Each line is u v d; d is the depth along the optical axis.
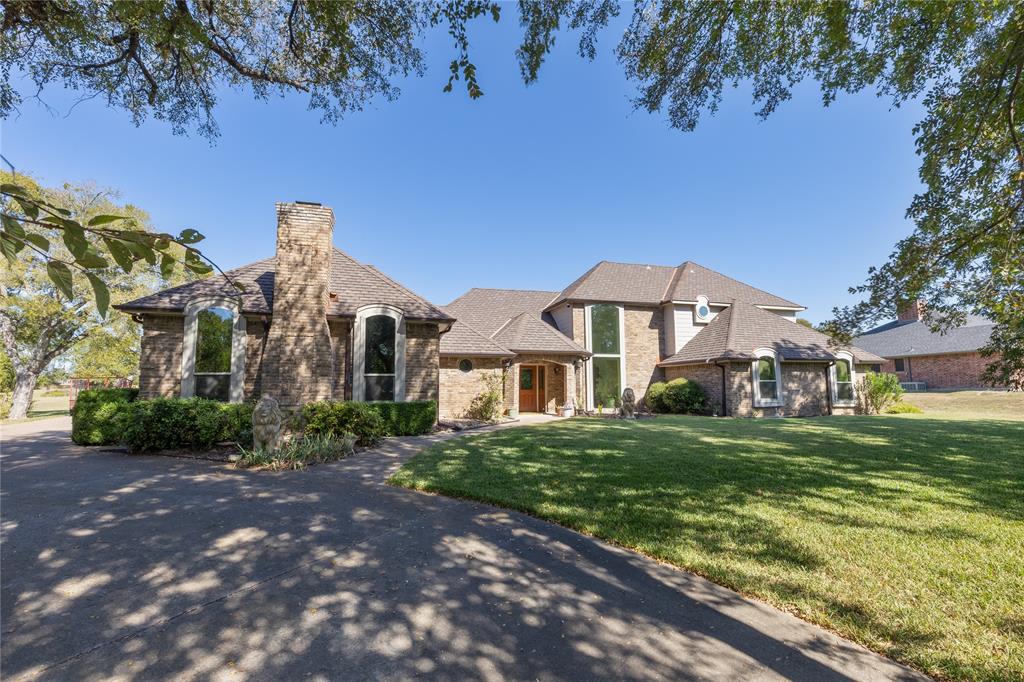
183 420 9.91
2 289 19.22
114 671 2.73
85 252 1.23
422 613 3.47
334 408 11.21
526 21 5.36
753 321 23.22
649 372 25.14
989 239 6.55
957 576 4.09
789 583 3.99
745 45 6.37
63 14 3.87
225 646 3.00
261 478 7.61
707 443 11.13
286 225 13.28
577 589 3.92
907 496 6.48
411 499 6.51
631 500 6.30
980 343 30.31
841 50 6.33
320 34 5.84
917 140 7.05
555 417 20.72
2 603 3.46
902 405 23.09
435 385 15.25
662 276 27.95
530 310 26.80
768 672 2.88
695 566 4.32
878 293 7.70
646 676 2.82
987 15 5.63
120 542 4.65
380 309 14.63
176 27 4.09
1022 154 5.91
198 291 13.46
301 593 3.70
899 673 2.92
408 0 5.16
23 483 7.09
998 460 8.95
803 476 7.61
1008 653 3.05
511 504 6.20
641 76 7.08
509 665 2.90
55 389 49.44
